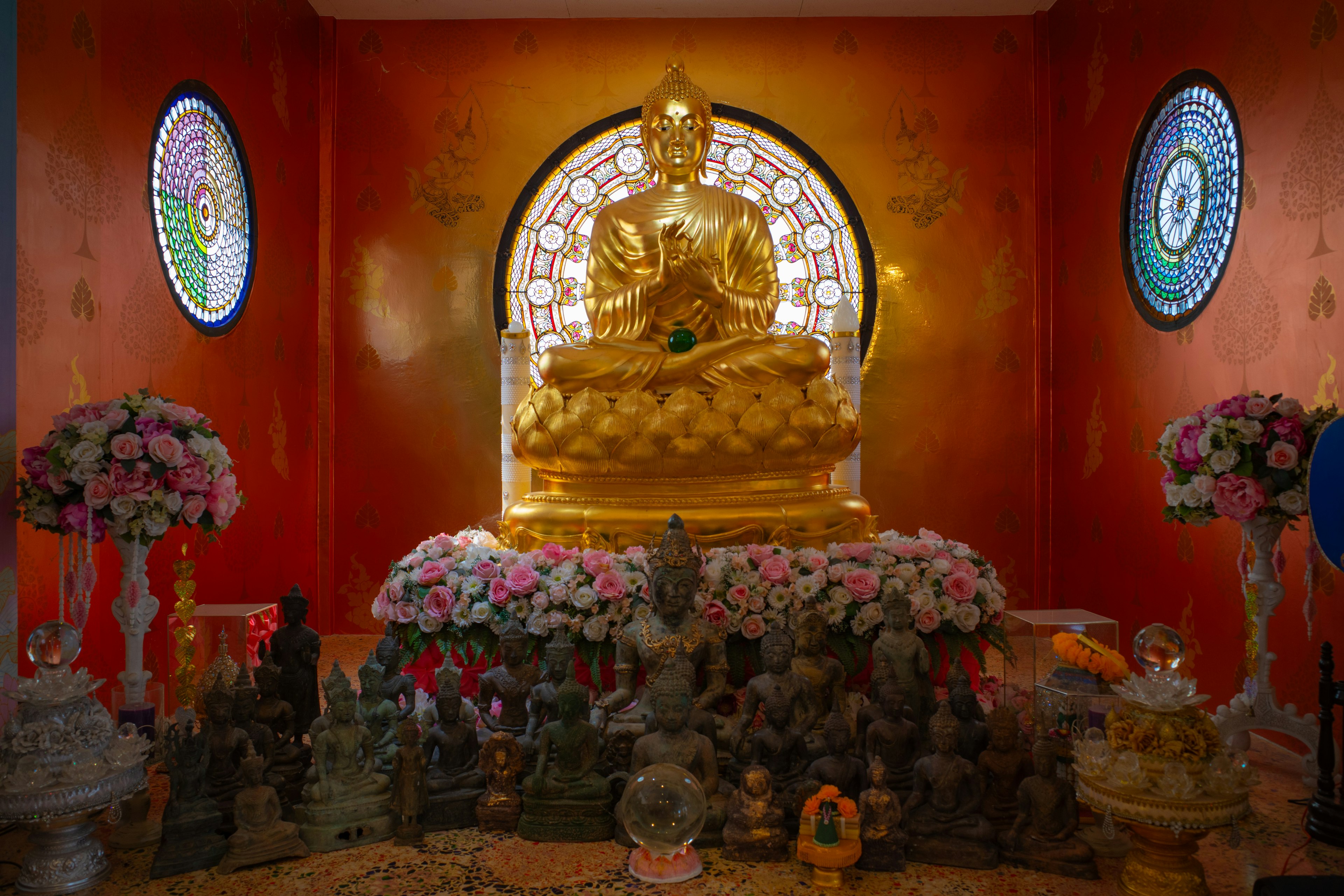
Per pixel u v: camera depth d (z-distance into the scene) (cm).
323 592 622
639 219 526
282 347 575
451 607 366
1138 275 513
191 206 466
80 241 350
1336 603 342
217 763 276
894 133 636
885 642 319
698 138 536
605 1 618
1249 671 350
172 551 436
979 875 255
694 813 249
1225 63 425
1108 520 544
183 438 328
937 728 267
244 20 527
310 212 618
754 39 640
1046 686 328
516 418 469
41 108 327
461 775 291
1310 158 363
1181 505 355
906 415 628
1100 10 557
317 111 629
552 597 360
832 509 435
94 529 308
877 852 257
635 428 440
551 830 276
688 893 244
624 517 427
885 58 638
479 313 632
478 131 637
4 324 302
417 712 345
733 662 356
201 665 356
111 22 393
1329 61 352
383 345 630
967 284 631
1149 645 251
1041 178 627
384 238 632
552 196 646
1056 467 616
